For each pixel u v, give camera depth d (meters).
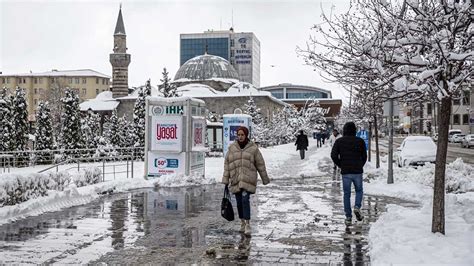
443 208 8.29
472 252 7.04
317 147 55.19
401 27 7.44
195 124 19.06
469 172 19.34
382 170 21.11
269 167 26.45
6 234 9.26
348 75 8.72
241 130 9.52
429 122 80.75
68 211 11.96
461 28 7.54
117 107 83.94
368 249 8.21
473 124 68.88
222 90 89.94
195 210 12.20
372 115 23.70
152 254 7.89
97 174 17.41
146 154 18.59
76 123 35.41
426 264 6.63
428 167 19.89
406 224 9.05
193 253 7.96
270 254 7.91
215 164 28.44
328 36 16.30
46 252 7.96
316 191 16.42
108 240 8.83
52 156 32.72
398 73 7.75
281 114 70.88
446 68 7.46
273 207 12.82
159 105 18.48
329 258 7.68
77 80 133.50
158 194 15.27
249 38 147.62
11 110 33.56
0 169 27.41
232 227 10.05
